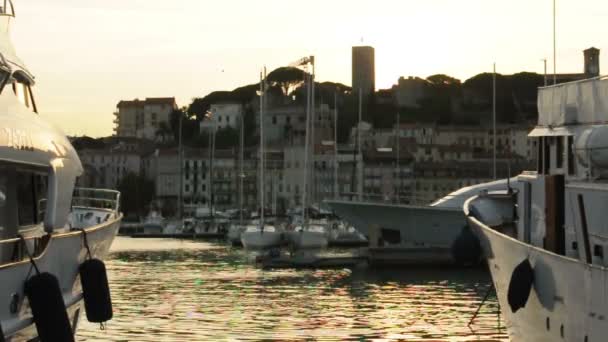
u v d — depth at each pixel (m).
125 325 39.16
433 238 75.44
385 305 47.34
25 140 19.78
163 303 48.22
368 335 36.91
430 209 74.62
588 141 20.78
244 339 35.66
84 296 22.56
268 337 36.31
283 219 155.00
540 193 25.75
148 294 53.25
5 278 17.97
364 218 80.88
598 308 17.92
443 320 41.22
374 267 71.19
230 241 121.81
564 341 20.16
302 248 98.38
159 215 187.38
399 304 47.81
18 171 21.48
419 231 76.25
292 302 48.97
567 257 20.19
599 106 21.66
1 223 20.72
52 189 20.92
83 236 22.41
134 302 48.66
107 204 36.75
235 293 53.75
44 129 20.98
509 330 25.86
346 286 57.66
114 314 43.03
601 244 20.27
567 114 23.16
